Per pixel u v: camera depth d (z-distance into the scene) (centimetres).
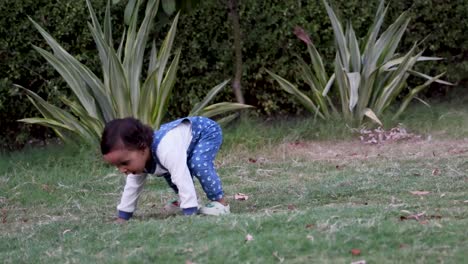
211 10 891
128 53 772
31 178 716
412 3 947
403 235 461
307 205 593
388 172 688
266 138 814
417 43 934
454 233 463
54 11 855
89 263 445
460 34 959
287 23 909
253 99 934
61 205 638
